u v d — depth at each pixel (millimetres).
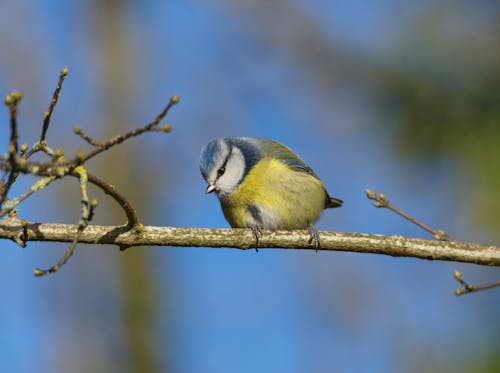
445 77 12164
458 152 11812
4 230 7344
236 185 9930
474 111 11859
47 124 6598
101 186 6891
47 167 5977
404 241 8062
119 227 7633
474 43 12266
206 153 10164
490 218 11344
